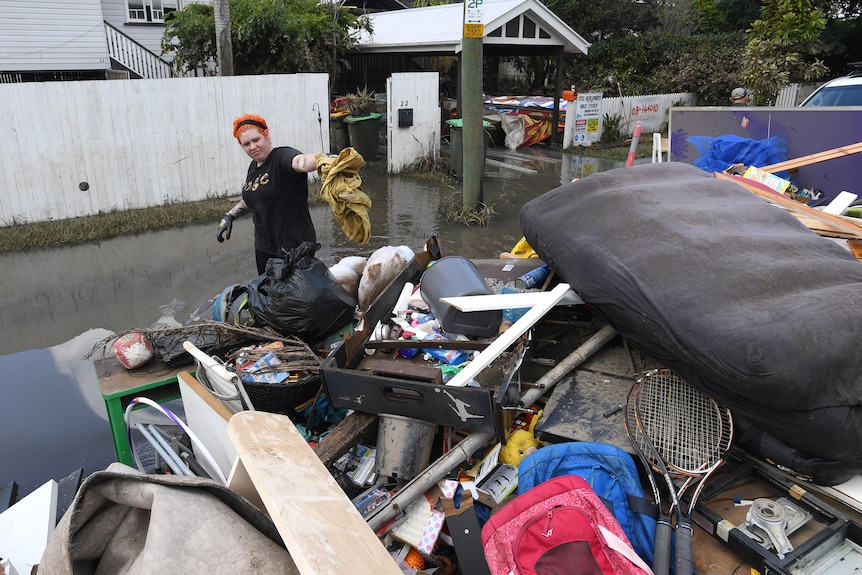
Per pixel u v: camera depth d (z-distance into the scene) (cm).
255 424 173
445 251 698
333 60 1386
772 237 277
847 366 206
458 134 1057
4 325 517
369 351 314
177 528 150
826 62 1535
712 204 316
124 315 538
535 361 310
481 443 252
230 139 913
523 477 237
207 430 258
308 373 304
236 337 330
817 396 204
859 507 218
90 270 646
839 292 225
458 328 320
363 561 133
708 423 247
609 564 190
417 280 394
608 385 284
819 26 1053
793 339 204
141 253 696
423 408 251
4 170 751
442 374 276
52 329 511
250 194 382
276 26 1216
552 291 307
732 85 1686
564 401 275
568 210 335
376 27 1594
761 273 242
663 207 309
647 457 237
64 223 773
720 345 217
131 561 163
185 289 595
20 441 360
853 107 534
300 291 325
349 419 269
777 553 206
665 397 261
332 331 347
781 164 532
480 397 236
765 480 239
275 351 313
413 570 225
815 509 222
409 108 1095
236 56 1252
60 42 1384
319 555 129
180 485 161
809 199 521
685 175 360
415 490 240
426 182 1058
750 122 583
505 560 198
